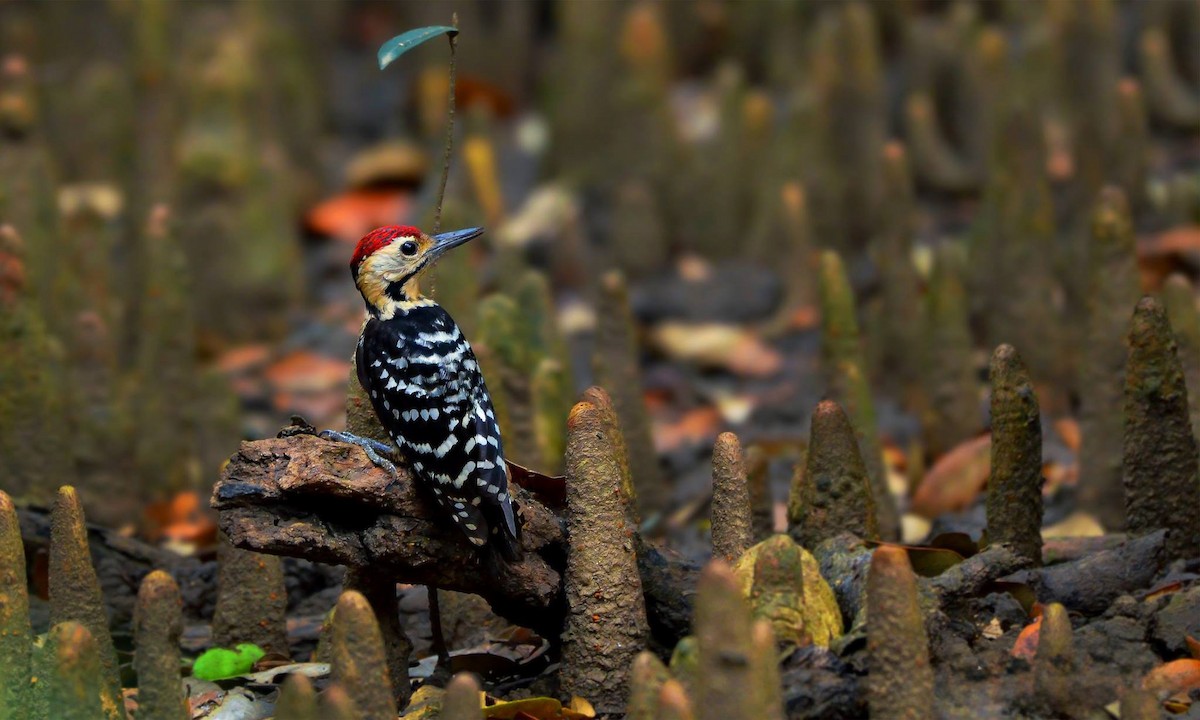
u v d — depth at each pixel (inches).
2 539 245.9
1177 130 790.5
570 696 265.9
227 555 319.9
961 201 757.9
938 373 492.7
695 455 528.4
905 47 821.9
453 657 291.0
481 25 995.9
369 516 260.2
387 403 258.1
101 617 261.3
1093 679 251.9
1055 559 327.3
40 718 245.9
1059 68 750.5
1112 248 401.4
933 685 249.3
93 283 625.3
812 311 664.4
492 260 679.1
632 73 767.7
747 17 936.9
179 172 713.6
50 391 406.0
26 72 664.4
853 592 271.7
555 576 267.4
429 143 879.1
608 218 765.3
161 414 502.9
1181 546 302.0
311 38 995.9
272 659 318.3
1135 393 301.3
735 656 205.8
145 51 724.7
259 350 683.4
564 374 454.9
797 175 714.2
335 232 802.2
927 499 433.4
